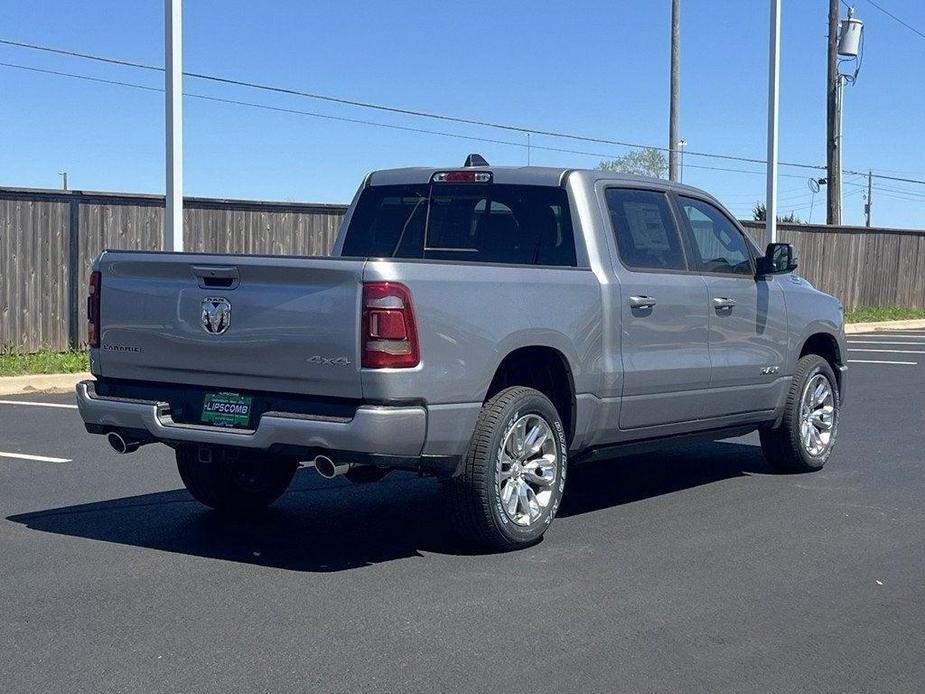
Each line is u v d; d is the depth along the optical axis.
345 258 6.02
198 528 7.19
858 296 28.69
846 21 29.06
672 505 8.02
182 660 4.88
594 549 6.77
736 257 8.60
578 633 5.27
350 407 6.05
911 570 6.39
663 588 5.99
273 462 7.36
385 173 8.30
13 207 14.98
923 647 5.17
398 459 6.05
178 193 13.84
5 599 5.69
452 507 6.51
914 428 11.56
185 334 6.52
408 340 5.96
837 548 6.85
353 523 7.38
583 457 7.43
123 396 6.90
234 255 6.35
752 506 8.00
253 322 6.26
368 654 4.96
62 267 15.48
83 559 6.44
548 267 6.91
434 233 7.98
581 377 7.04
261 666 4.81
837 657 5.02
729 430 8.59
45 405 12.68
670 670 4.83
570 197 7.41
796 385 9.02
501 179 7.70
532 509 6.75
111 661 4.86
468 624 5.37
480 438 6.41
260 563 6.39
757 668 4.88
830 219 30.05
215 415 6.48
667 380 7.66
